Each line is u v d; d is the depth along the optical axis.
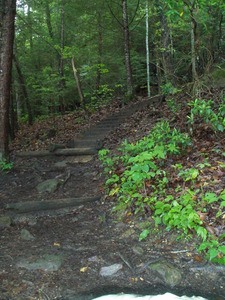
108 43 15.61
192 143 5.29
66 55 12.26
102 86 13.38
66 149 7.48
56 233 3.89
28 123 14.50
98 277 2.88
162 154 4.09
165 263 2.94
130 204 4.14
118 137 7.80
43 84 12.99
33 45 15.64
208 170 4.16
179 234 3.40
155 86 16.70
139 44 17.34
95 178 5.64
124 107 10.57
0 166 6.55
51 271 2.98
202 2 5.51
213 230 3.11
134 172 3.89
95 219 4.21
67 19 15.77
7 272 2.96
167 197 3.58
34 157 7.59
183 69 11.57
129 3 14.97
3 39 6.68
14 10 6.73
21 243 3.63
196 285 2.70
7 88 6.79
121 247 3.38
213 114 4.93
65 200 4.67
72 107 18.53
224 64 8.70
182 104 7.53
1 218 4.23
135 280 2.81
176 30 12.46
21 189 5.60
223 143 4.95
